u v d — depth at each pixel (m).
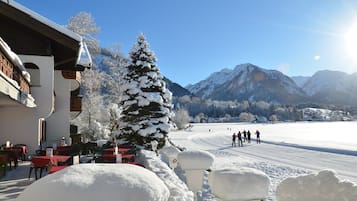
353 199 2.31
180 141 38.38
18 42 13.10
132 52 19.52
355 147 28.19
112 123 24.27
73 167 2.00
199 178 4.39
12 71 8.46
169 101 19.55
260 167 15.06
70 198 1.70
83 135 23.25
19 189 6.99
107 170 1.97
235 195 2.69
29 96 10.31
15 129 12.30
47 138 15.37
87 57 16.28
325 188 2.43
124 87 18.72
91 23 29.31
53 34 13.05
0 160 8.59
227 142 37.41
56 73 15.82
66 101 15.77
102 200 1.72
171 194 4.22
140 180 1.91
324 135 53.88
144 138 17.81
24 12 12.83
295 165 16.39
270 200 8.03
